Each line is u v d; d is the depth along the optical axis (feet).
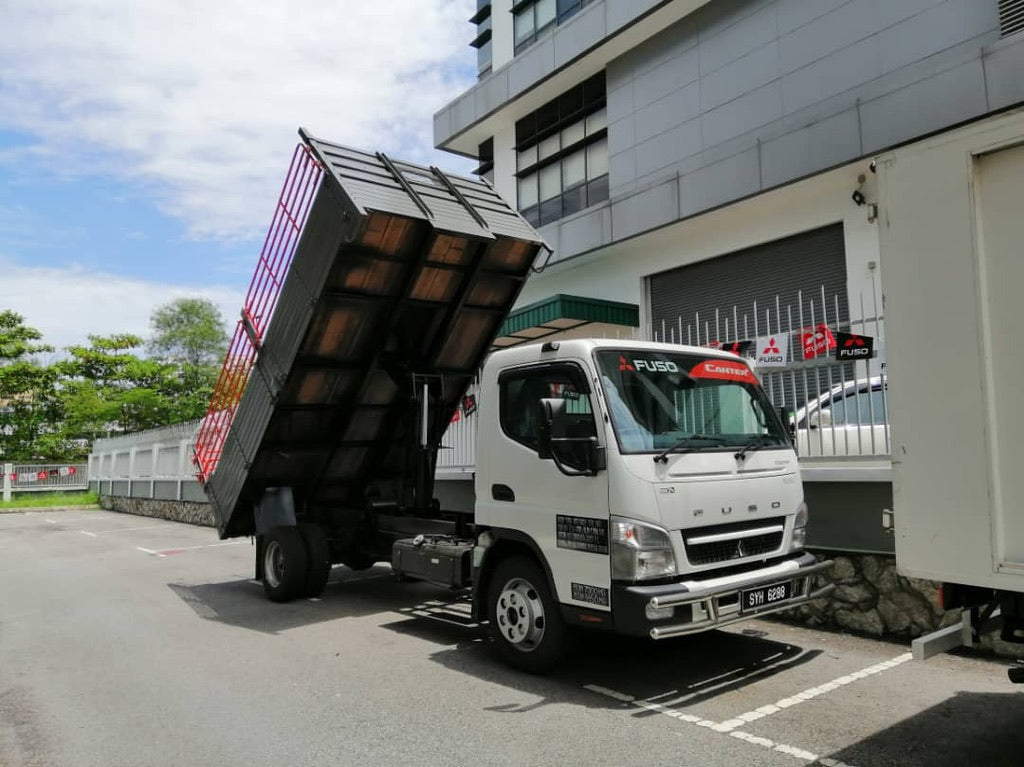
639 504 16.15
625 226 53.78
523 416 19.17
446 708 16.39
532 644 18.67
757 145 44.65
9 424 121.90
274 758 13.94
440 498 36.55
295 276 24.72
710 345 28.58
